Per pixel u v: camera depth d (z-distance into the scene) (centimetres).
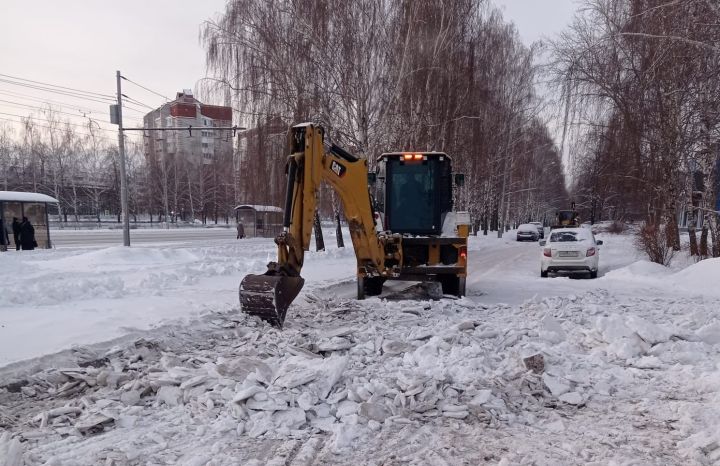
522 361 446
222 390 389
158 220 6025
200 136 5894
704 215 1406
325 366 421
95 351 505
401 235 893
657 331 530
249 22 1571
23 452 306
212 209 6269
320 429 346
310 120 1511
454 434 341
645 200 1672
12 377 430
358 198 748
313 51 1515
